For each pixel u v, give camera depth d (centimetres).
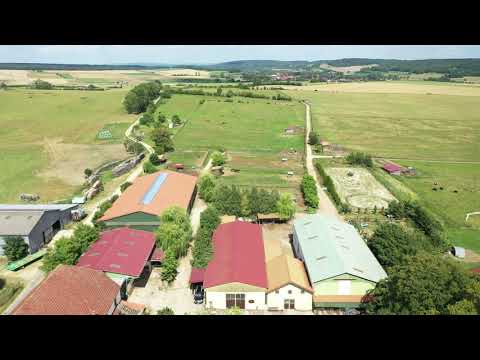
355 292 5497
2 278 6134
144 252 6303
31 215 7088
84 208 8875
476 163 12988
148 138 15625
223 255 6128
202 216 7569
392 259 6081
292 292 5406
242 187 10219
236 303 5456
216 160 11806
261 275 5647
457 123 19325
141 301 5575
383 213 8806
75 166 11975
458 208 9350
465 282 4531
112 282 5303
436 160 13275
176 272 6094
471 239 7831
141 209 7338
